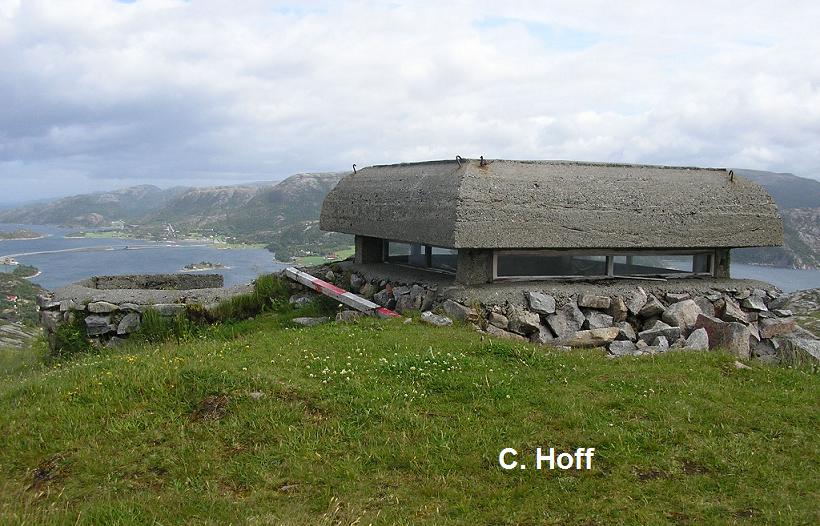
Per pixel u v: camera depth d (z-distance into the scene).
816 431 6.22
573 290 11.23
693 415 6.45
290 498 5.16
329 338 9.20
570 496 5.09
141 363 7.98
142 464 5.72
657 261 12.70
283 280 13.80
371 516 4.86
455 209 10.65
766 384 7.65
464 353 8.30
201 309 12.72
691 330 10.60
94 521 4.80
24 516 4.78
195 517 4.86
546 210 11.14
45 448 6.03
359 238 14.52
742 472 5.41
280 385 6.90
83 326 12.16
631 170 12.50
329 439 5.97
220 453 5.84
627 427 6.19
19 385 7.80
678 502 4.97
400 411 6.46
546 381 7.45
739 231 12.48
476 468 5.52
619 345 9.77
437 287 11.50
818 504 4.91
